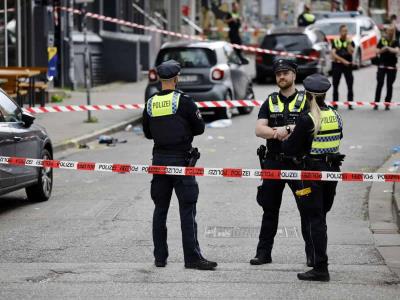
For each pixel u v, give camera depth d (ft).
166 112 86.12
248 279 80.94
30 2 246.68
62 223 109.19
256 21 434.30
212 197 123.65
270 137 82.99
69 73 266.77
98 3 300.61
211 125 198.90
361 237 99.76
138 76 304.30
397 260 89.30
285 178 82.02
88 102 203.72
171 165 86.22
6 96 118.83
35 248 96.27
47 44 247.29
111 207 118.32
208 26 420.36
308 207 81.05
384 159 152.35
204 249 95.04
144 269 85.61
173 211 115.03
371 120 204.74
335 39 222.69
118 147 175.22
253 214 112.78
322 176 80.64
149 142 182.29
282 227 105.60
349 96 224.33
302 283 79.25
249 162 150.71
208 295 74.95
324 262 80.12
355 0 459.32
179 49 207.51
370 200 118.93
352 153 158.92
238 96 216.95
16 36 242.78
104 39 302.45
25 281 80.64
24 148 117.19
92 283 79.61
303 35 292.40
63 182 138.72
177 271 84.53
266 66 299.58
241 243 97.76
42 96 213.25
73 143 174.91
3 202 124.57
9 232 104.58
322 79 80.07
